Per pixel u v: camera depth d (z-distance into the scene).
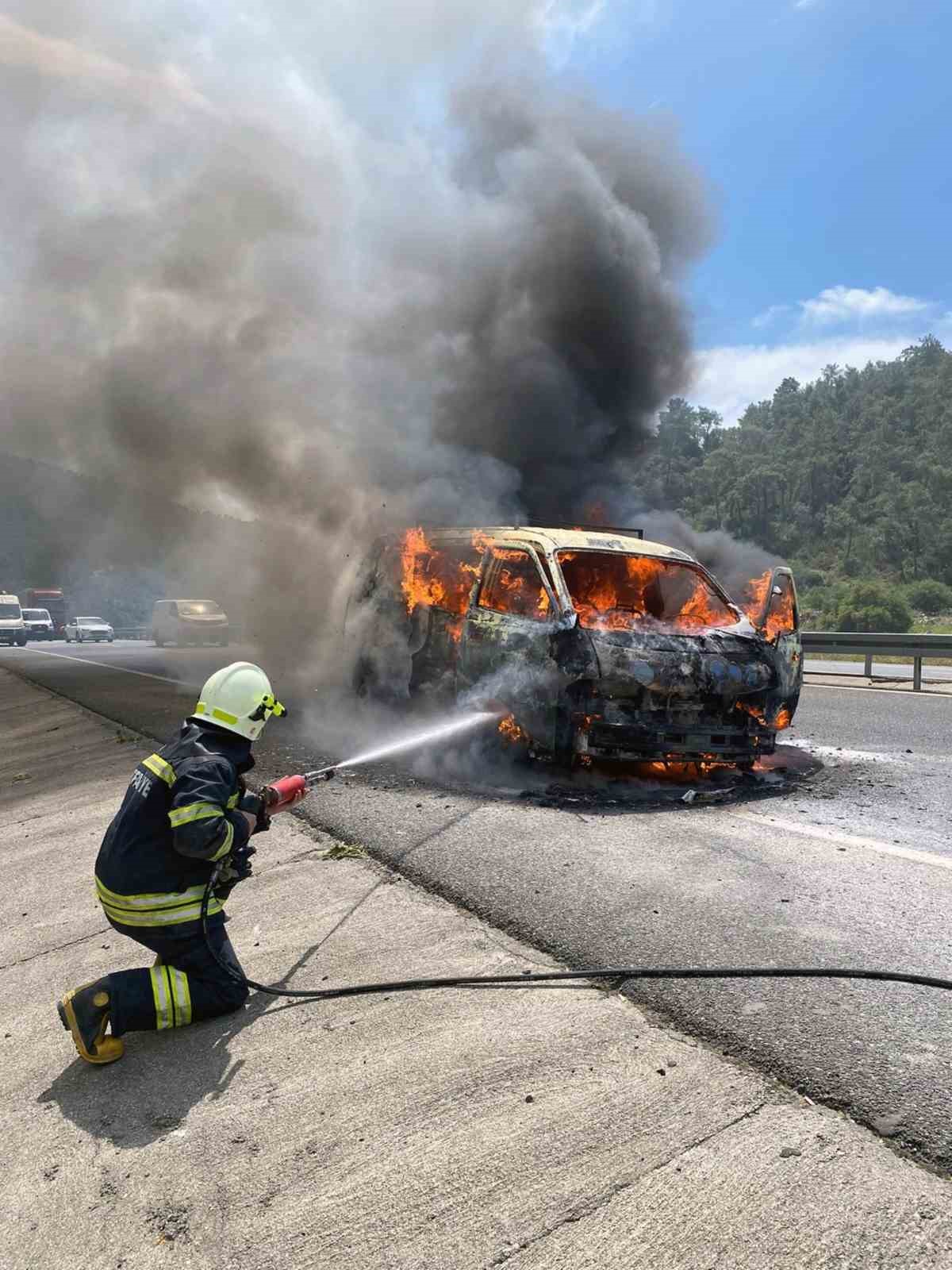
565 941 3.35
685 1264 1.83
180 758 2.89
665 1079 2.46
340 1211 2.10
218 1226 2.11
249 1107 2.55
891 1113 2.23
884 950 3.16
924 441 167.75
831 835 4.65
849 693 11.73
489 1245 1.94
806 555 146.62
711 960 3.13
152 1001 2.88
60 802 7.02
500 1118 2.35
